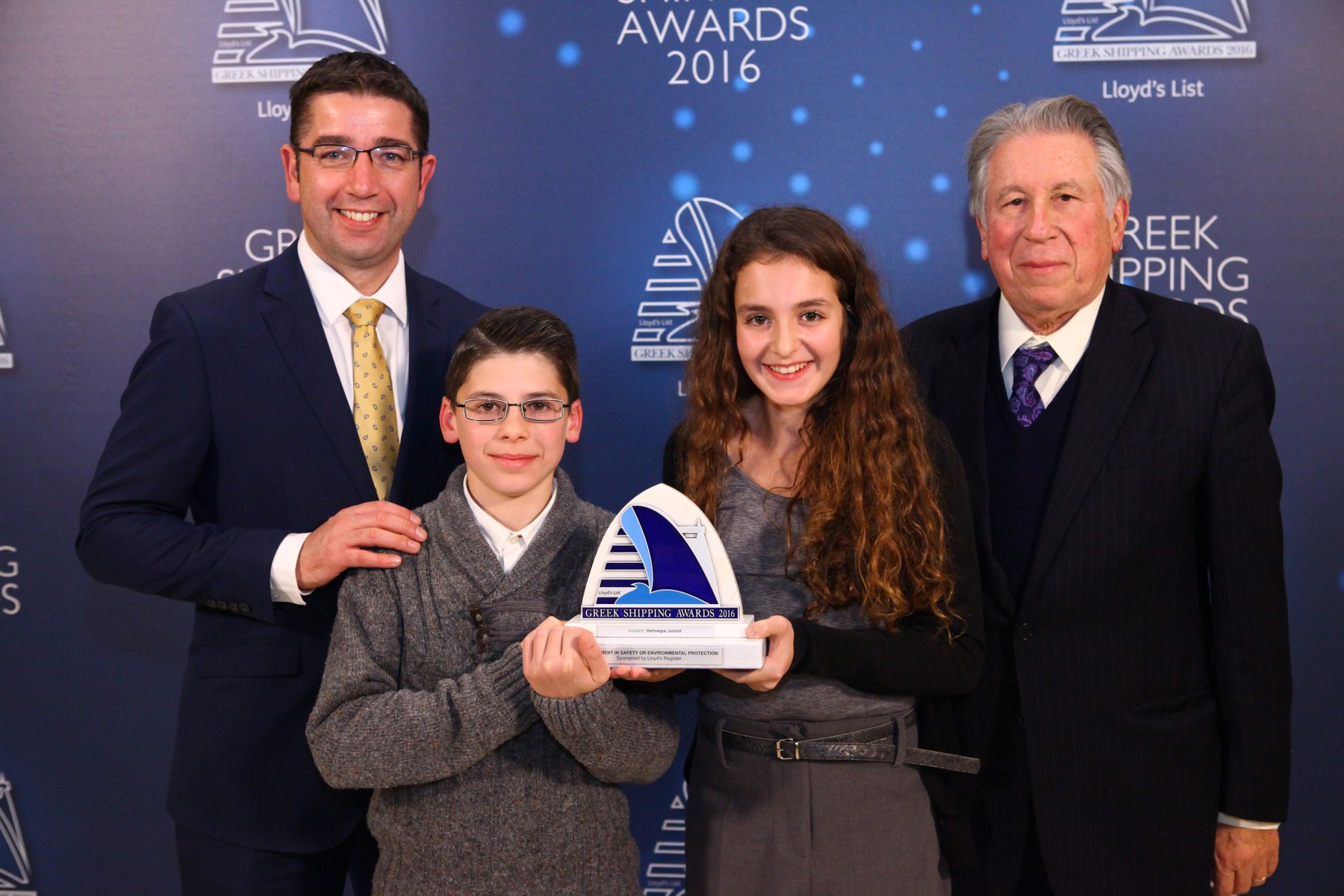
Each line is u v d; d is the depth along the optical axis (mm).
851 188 2133
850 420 1394
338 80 1613
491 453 1358
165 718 2277
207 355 1597
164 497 1571
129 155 2215
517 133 2176
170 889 2291
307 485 1609
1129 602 1509
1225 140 2057
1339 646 2082
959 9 2084
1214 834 1542
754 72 2133
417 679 1340
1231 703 1526
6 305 2254
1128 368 1548
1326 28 2020
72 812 2305
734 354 1462
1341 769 2086
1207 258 2078
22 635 2291
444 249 2205
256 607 1509
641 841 2270
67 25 2205
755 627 1195
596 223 2178
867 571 1328
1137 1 2049
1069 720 1495
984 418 1644
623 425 2209
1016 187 1540
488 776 1298
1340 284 2051
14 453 2271
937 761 1349
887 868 1306
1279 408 2078
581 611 1292
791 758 1311
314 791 1580
